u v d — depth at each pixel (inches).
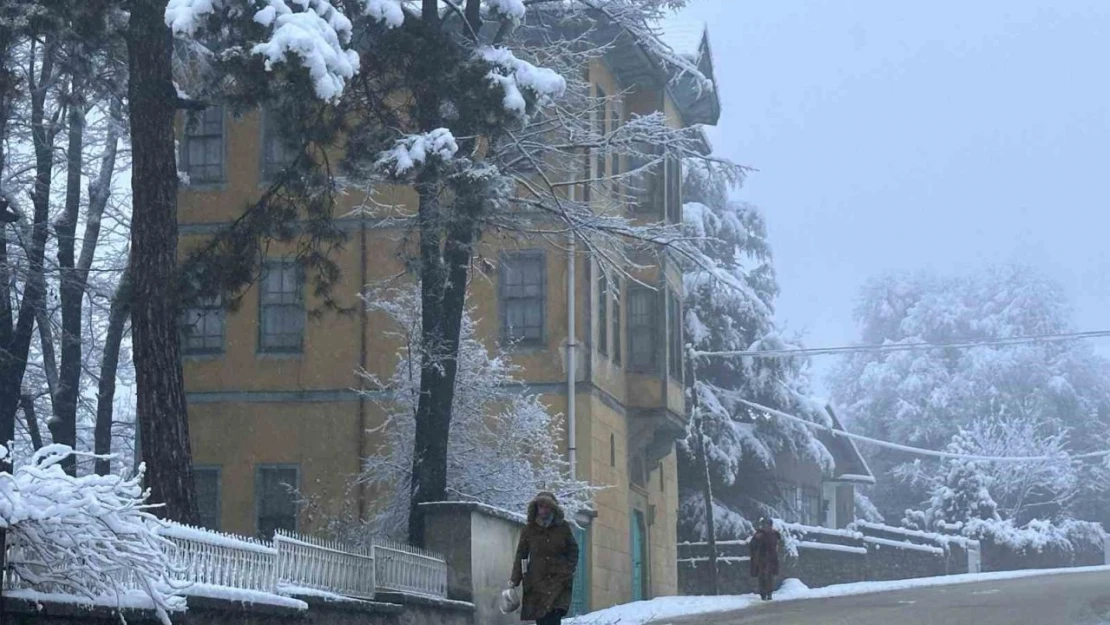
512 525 1135.0
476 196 986.1
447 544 1038.4
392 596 906.7
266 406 1401.3
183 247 1408.7
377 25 982.4
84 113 1365.7
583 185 1347.2
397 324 1381.6
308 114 916.6
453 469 1179.9
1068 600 1178.0
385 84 991.6
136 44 903.1
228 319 1413.6
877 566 2241.6
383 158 964.0
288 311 1409.9
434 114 996.6
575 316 1375.5
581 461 1364.4
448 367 1111.0
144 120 900.6
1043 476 3191.4
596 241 1141.1
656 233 1149.1
